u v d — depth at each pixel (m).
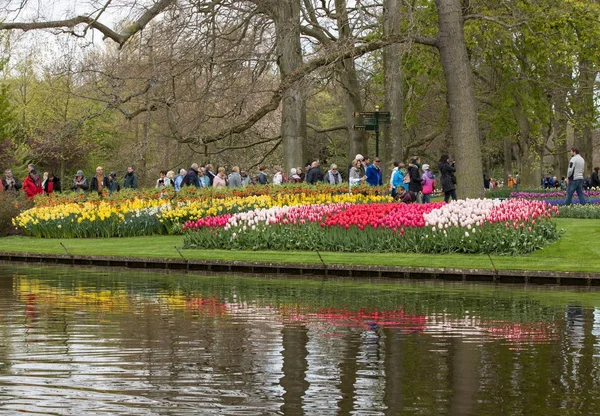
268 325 11.20
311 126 43.22
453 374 8.33
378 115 29.98
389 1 33.66
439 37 28.06
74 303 13.46
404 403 7.30
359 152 41.47
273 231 22.36
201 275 18.72
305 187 29.08
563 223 24.12
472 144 27.73
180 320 11.62
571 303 13.55
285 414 6.99
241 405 7.24
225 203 27.17
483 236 20.00
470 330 10.80
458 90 27.78
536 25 36.91
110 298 14.16
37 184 33.03
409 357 9.09
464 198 27.72
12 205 31.00
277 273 19.09
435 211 21.00
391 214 21.52
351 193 28.45
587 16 36.53
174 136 35.12
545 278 16.86
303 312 12.43
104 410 7.10
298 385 7.90
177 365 8.74
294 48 34.28
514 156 73.56
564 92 45.75
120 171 59.41
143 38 32.69
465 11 30.86
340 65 31.52
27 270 20.20
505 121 44.97
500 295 14.68
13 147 46.44
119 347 9.65
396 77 35.53
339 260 19.34
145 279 17.72
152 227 28.05
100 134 57.22
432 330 10.82
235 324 11.27
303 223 22.23
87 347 9.64
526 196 41.84
